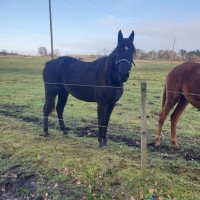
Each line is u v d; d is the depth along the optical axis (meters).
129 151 3.19
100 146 3.30
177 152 3.27
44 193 2.56
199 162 3.01
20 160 3.05
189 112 5.44
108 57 3.13
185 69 3.18
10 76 12.12
